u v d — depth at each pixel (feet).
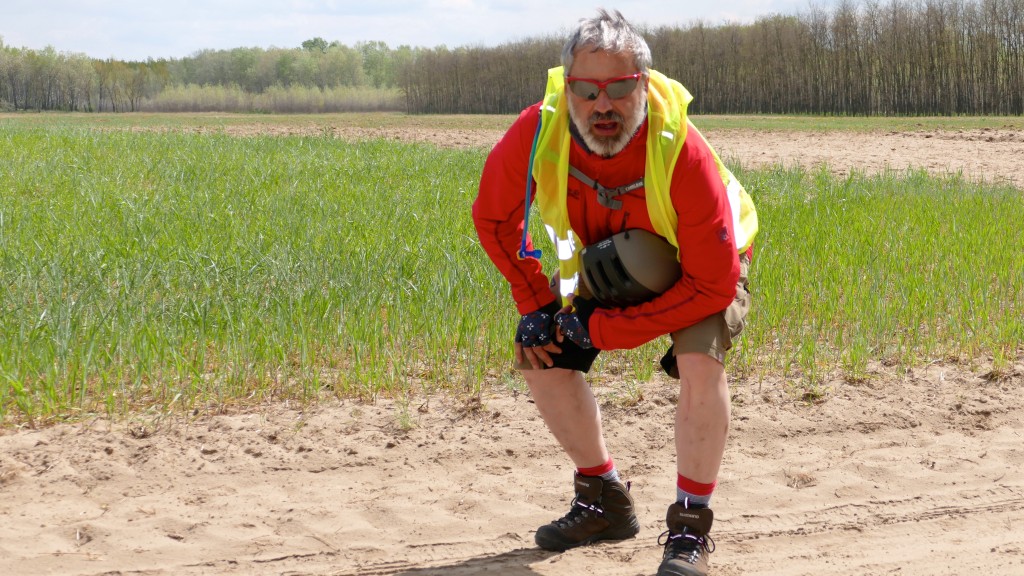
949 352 19.19
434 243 25.73
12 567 10.64
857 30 186.19
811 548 11.62
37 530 11.57
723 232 9.48
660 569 10.36
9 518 11.87
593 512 11.49
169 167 44.24
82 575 10.58
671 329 10.12
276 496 12.82
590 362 11.10
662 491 13.25
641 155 9.57
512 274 10.94
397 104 287.69
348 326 18.28
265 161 48.85
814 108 193.88
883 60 184.24
